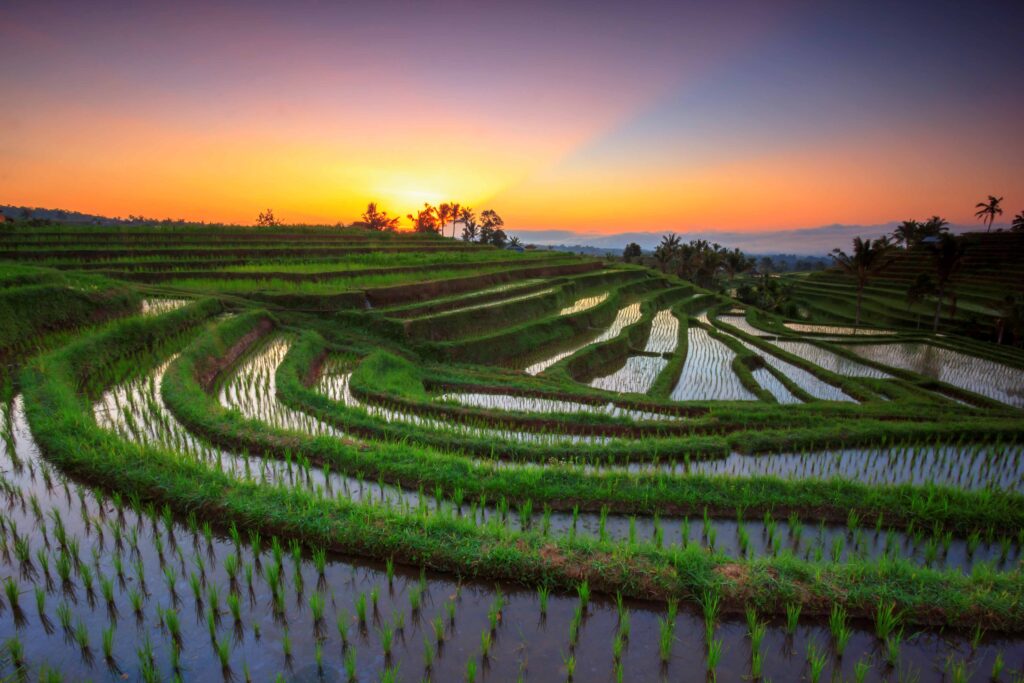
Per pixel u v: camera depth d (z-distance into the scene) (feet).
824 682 18.07
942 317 175.22
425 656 18.33
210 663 17.97
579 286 157.48
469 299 103.30
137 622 19.61
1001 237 241.96
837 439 43.37
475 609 21.08
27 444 32.73
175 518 26.17
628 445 39.29
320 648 18.08
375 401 50.80
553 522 28.53
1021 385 90.84
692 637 19.92
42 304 56.59
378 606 21.03
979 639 20.15
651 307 146.20
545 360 88.89
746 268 299.38
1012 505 29.96
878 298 213.25
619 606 20.44
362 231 211.20
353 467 32.76
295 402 45.37
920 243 261.24
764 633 20.21
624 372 83.92
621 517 29.25
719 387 75.20
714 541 27.12
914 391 78.33
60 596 20.72
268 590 21.56
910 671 18.63
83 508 26.11
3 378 43.78
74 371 45.78
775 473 37.91
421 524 24.89
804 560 25.46
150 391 43.65
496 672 18.03
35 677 17.04
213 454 34.37
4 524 24.95
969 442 45.70
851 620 20.95
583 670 18.25
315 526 24.64
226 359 58.70
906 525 29.04
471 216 372.58
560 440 40.91
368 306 91.20
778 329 134.51
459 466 32.14
